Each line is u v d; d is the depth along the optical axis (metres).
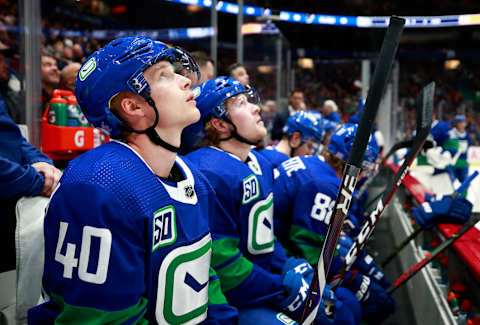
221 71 5.81
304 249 1.77
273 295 1.42
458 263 2.04
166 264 0.93
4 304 1.30
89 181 0.83
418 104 1.22
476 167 10.50
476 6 16.08
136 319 0.87
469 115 13.78
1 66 1.87
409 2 16.44
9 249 1.30
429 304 2.22
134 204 0.86
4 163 1.22
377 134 7.34
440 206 2.30
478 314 1.81
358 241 1.40
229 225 1.38
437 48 18.92
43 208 1.27
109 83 0.89
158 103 0.91
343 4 16.61
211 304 1.13
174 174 1.02
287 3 16.45
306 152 2.66
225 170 1.42
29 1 1.95
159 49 0.91
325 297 1.44
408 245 3.36
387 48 0.91
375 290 2.03
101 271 0.81
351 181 0.98
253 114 1.51
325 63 10.91
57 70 2.19
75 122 1.99
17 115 1.94
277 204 1.88
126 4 2.92
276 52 6.29
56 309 0.89
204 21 3.71
